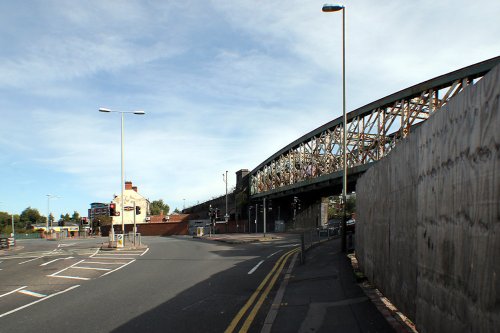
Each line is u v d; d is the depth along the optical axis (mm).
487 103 3617
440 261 4758
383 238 8242
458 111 4270
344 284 10266
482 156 3707
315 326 6863
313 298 9109
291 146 62469
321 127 53500
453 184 4383
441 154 4762
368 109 42562
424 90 34156
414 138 5996
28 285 13516
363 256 11164
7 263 23250
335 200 106000
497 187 3434
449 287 4469
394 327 6105
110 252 28719
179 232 79000
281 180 67438
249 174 82000
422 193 5520
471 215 3922
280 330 6809
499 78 3408
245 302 9352
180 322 7645
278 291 10461
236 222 76500
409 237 6273
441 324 4723
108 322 7836
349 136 46531
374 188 9273
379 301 7816
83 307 9391
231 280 12914
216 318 7883
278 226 66812
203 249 28438
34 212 178750
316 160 54844
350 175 44094
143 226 81750
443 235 4672
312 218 67812
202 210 104125
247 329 6996
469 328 3953
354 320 6906
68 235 101000
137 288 11891
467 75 29719
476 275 3803
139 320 7902
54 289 12422
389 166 7676
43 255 28672
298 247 26781
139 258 22641
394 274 7289
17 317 8648
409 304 6309
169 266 17734
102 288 12172
